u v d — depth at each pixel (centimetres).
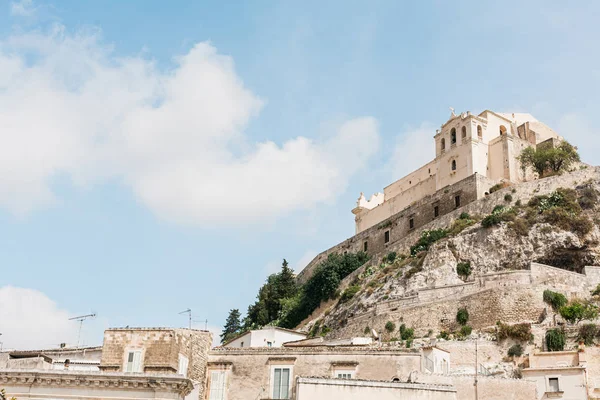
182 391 4612
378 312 10344
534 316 8650
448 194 13375
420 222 13788
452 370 7188
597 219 11181
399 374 5181
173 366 4906
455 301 9300
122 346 4972
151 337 4984
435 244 11706
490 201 12281
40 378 4544
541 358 7012
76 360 5547
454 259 11275
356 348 5453
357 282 13188
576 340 7725
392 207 15412
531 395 5034
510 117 14888
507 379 5112
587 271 9450
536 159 13225
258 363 5306
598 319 8100
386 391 4597
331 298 13700
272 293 15475
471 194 12900
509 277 9288
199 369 5244
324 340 8256
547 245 10812
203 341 5334
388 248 13412
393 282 11581
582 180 11762
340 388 4578
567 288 9100
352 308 11875
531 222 11225
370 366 5225
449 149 14125
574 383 6259
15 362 5166
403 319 9644
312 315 13888
